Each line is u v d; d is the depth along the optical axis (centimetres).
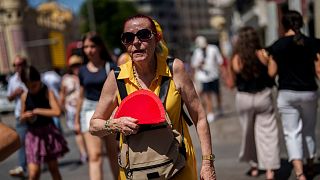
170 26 13612
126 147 297
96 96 555
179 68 311
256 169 610
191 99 315
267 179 567
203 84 1163
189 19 15200
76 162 822
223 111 1341
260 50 554
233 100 1695
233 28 3303
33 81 552
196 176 316
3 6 4944
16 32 4997
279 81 544
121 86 311
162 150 292
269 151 561
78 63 849
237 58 576
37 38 5969
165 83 307
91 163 554
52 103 559
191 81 315
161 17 13125
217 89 1177
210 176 310
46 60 6247
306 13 880
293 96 529
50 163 563
